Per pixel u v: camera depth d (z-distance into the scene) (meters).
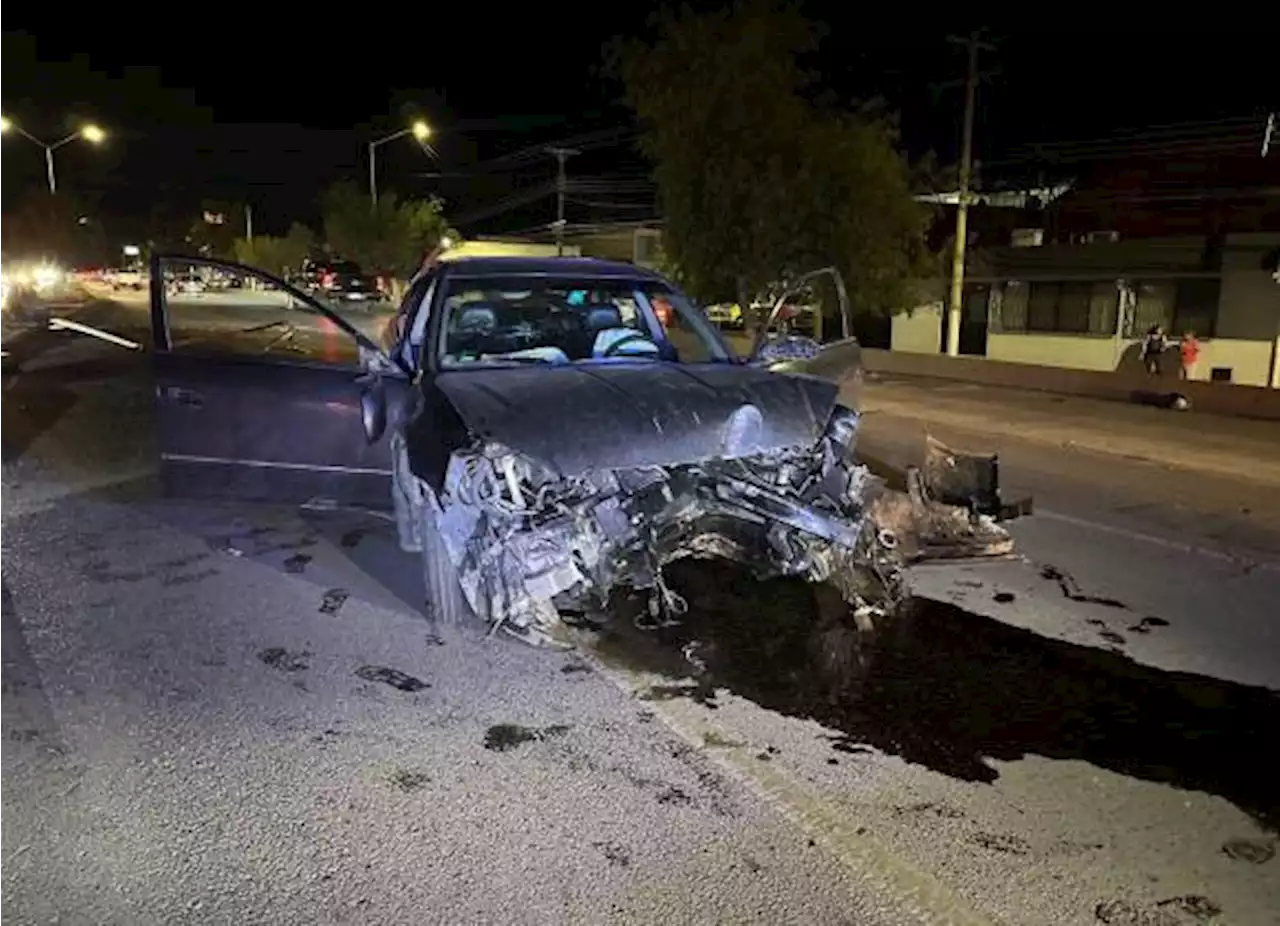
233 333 11.63
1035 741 4.08
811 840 3.34
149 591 5.64
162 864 3.14
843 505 5.36
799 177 21.95
